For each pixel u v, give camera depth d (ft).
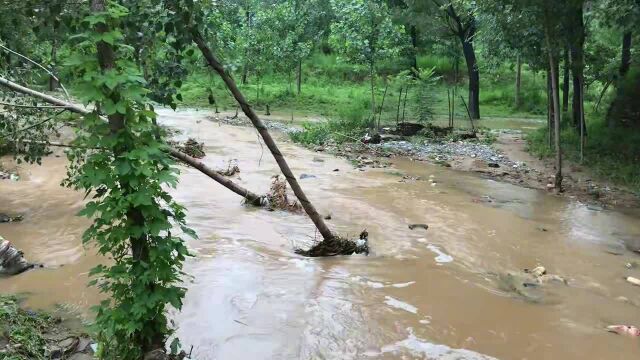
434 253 26.48
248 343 16.99
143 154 13.34
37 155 25.00
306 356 16.44
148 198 13.48
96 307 14.75
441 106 114.11
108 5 13.76
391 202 36.37
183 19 17.60
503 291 22.22
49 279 21.53
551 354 17.30
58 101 21.40
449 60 134.10
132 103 13.84
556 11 41.63
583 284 23.48
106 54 13.58
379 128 73.10
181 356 15.60
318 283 22.07
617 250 28.40
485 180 45.78
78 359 15.48
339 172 46.19
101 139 13.58
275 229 28.96
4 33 22.17
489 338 18.15
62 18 16.63
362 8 73.41
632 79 64.90
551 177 47.29
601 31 88.38
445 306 20.47
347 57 77.51
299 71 115.96
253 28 107.76
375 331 18.22
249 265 23.57
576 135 60.95
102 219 13.58
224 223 29.48
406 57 101.71
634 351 17.69
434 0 93.61
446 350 17.20
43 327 17.20
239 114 95.04
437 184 43.14
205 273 22.34
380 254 26.02
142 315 14.39
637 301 21.77
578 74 51.88
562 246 28.68
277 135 70.28
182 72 18.65
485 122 95.71
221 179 24.95
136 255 14.48
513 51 65.57
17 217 29.78
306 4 122.83
